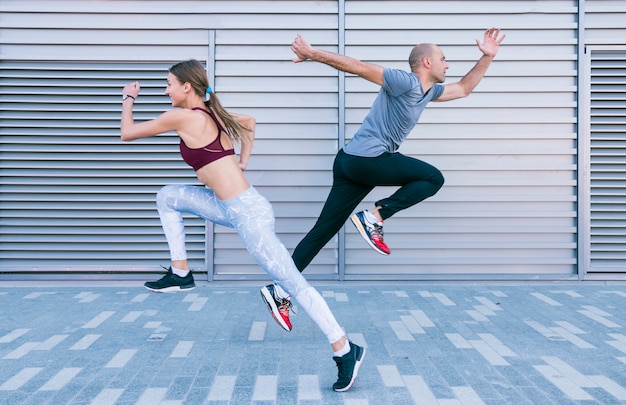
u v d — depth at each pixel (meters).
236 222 3.53
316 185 6.68
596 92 6.71
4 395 3.46
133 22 6.62
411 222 6.68
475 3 6.64
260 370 3.92
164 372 3.88
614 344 4.50
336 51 6.67
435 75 4.20
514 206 6.70
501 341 4.59
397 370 3.93
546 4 6.62
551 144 6.69
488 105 6.64
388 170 4.26
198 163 3.50
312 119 6.65
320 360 4.14
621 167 6.71
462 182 6.68
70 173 6.66
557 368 3.96
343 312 5.49
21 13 6.59
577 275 6.72
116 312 5.47
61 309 5.57
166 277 3.76
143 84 6.68
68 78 6.63
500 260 6.71
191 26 6.62
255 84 6.64
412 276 6.70
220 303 5.85
